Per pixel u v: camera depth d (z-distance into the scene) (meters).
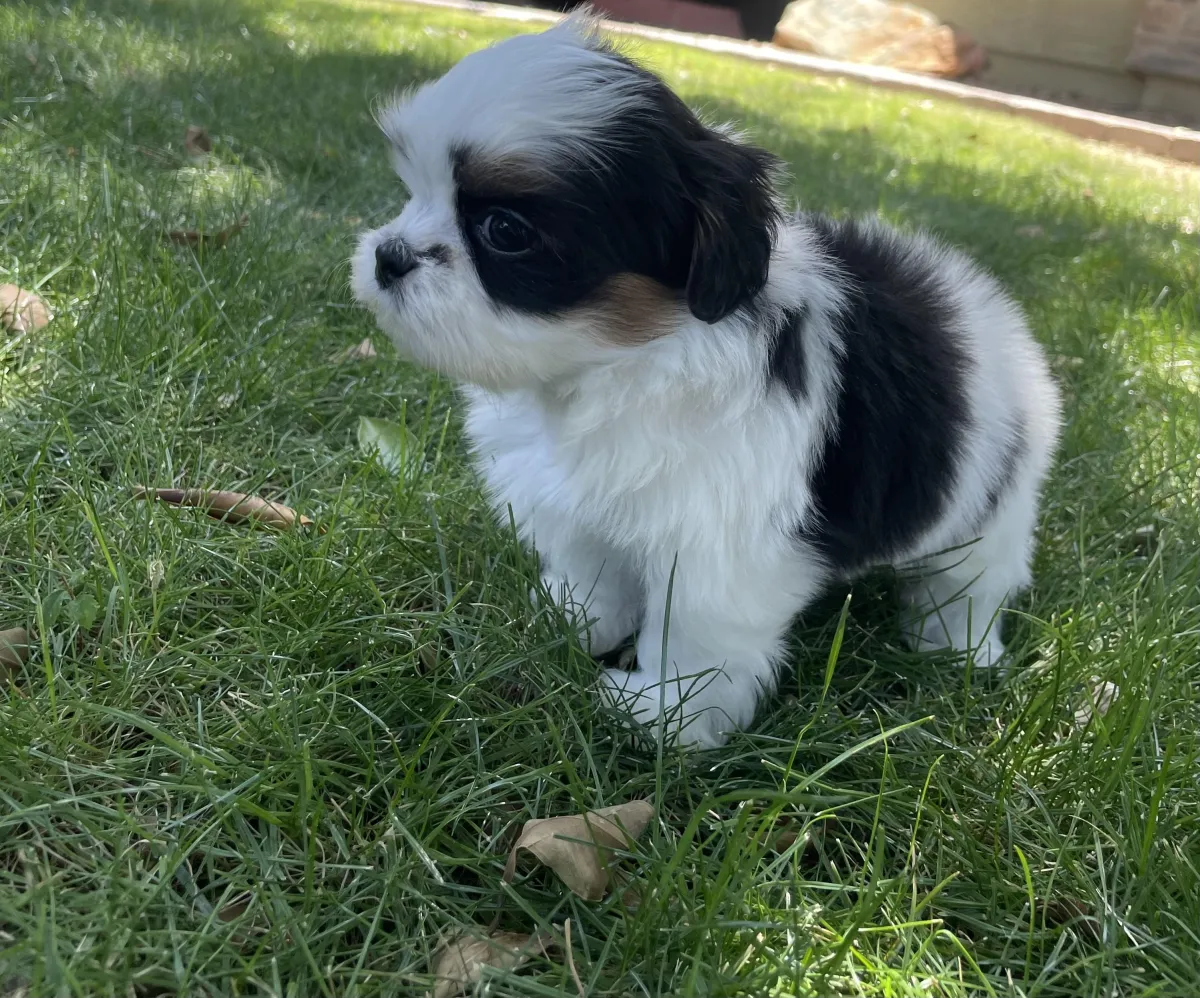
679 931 0.23
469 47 1.26
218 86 0.82
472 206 0.26
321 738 0.28
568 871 0.24
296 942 0.22
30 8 0.96
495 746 0.29
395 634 0.31
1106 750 0.30
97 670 0.28
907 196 0.92
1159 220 1.03
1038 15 2.14
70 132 0.63
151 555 0.32
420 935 0.23
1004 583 0.38
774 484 0.29
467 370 0.28
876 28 2.11
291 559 0.33
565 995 0.22
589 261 0.26
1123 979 0.25
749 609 0.30
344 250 0.55
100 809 0.24
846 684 0.34
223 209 0.57
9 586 0.31
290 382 0.43
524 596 0.33
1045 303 0.67
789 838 0.28
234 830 0.24
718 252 0.27
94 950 0.21
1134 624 0.36
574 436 0.29
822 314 0.30
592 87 0.26
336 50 1.11
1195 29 1.98
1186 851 0.28
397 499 0.37
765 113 1.24
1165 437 0.52
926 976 0.24
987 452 0.34
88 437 0.38
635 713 0.31
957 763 0.31
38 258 0.47
